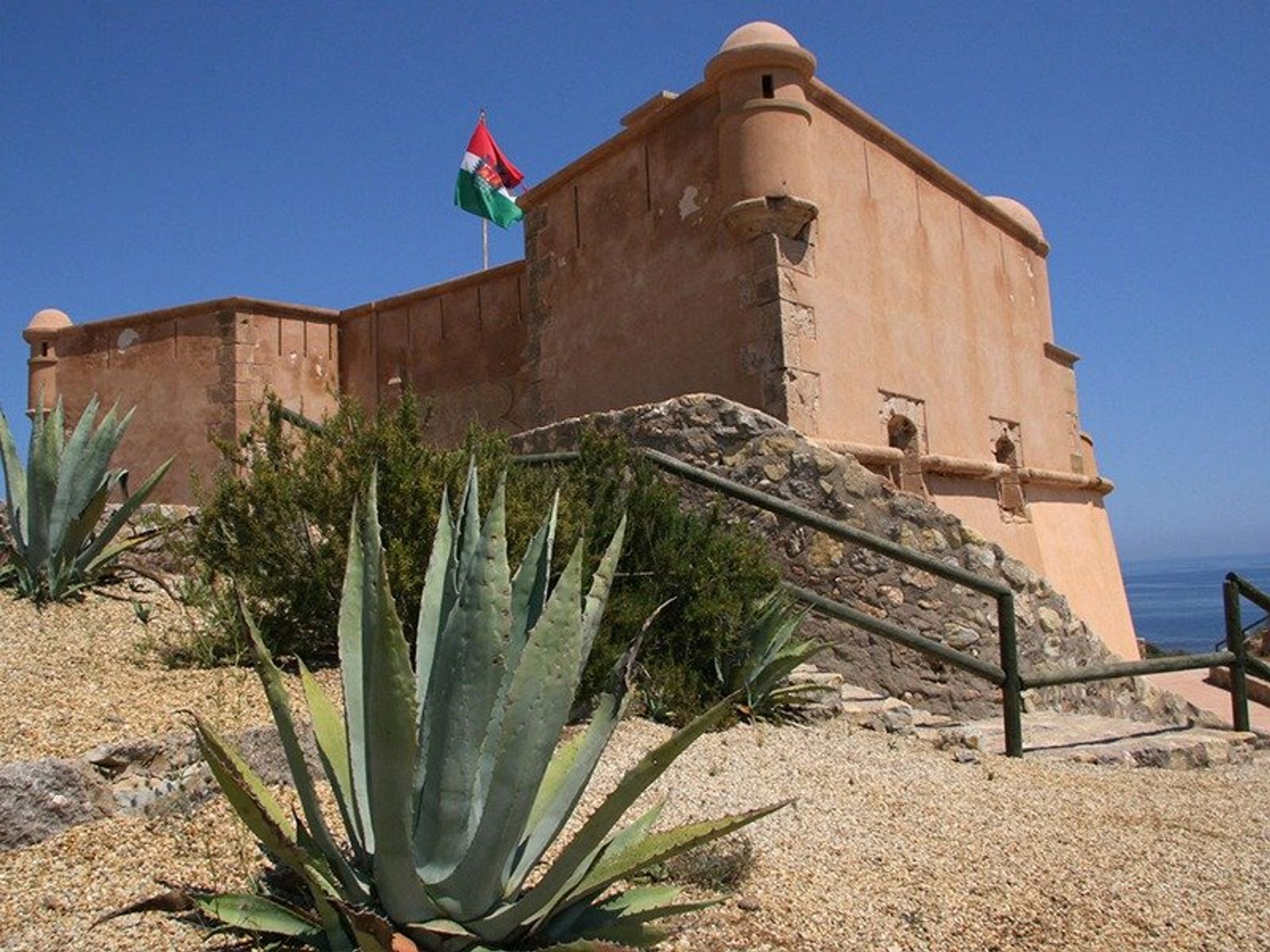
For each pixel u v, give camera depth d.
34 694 4.41
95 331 15.75
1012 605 6.40
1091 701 8.45
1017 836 4.55
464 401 14.38
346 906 2.34
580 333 11.91
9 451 6.34
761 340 9.70
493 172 15.70
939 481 11.81
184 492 14.81
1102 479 15.91
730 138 9.93
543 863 3.42
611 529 6.42
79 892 2.93
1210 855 4.57
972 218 13.52
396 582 5.05
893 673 7.57
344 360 15.84
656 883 3.49
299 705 4.47
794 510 7.01
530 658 2.45
